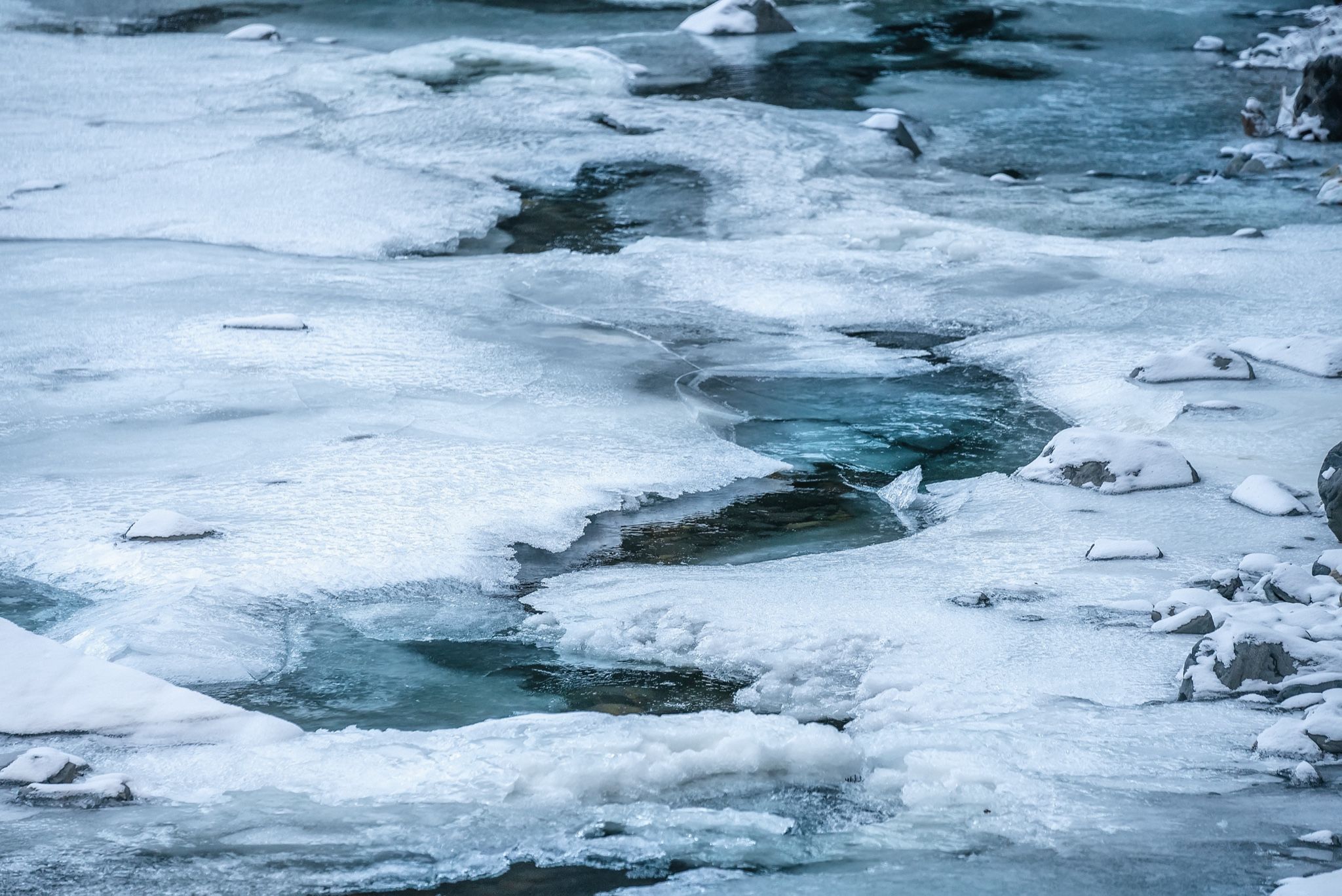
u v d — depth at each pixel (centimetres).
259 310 3003
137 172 4191
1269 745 1249
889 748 1287
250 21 6706
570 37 6456
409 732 1336
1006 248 3619
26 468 2139
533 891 1036
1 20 6581
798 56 6203
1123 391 2591
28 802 1176
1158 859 1030
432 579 1806
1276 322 2988
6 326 2845
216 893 1010
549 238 3766
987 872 1024
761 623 1648
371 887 1030
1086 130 5184
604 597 1750
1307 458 2219
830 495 2194
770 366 2812
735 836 1138
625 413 2486
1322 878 936
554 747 1264
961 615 1647
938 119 5275
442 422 2388
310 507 2003
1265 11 7662
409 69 5562
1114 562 1831
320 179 4172
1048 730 1308
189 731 1344
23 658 1441
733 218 3919
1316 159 4781
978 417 2562
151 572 1777
